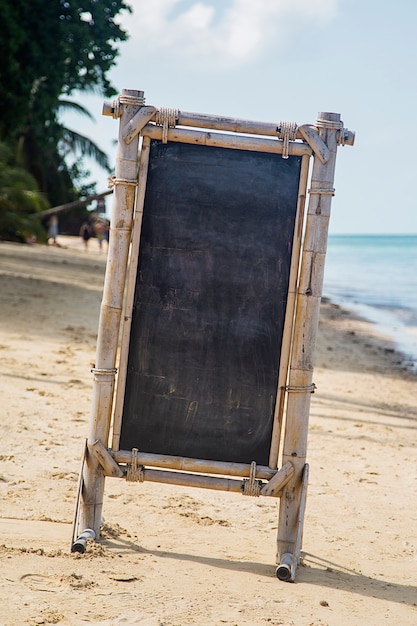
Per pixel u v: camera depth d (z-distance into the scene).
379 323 24.64
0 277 21.16
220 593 4.38
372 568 5.12
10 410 8.26
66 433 7.65
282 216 4.93
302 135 4.85
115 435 5.03
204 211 4.95
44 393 9.11
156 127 4.92
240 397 4.97
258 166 4.94
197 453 5.00
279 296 4.94
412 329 23.33
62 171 50.97
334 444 8.52
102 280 24.95
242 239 4.94
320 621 4.12
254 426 4.97
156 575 4.55
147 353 5.00
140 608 4.06
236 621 4.02
